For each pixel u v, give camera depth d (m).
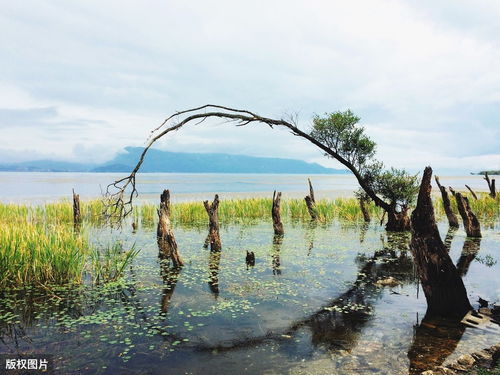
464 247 14.90
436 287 7.76
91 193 55.22
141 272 11.32
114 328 7.11
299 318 7.64
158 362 5.77
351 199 29.48
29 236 10.62
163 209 14.45
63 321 7.44
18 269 9.61
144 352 6.12
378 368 5.52
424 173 7.92
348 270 11.66
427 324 7.26
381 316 7.72
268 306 8.38
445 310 7.70
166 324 7.32
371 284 10.12
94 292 9.32
